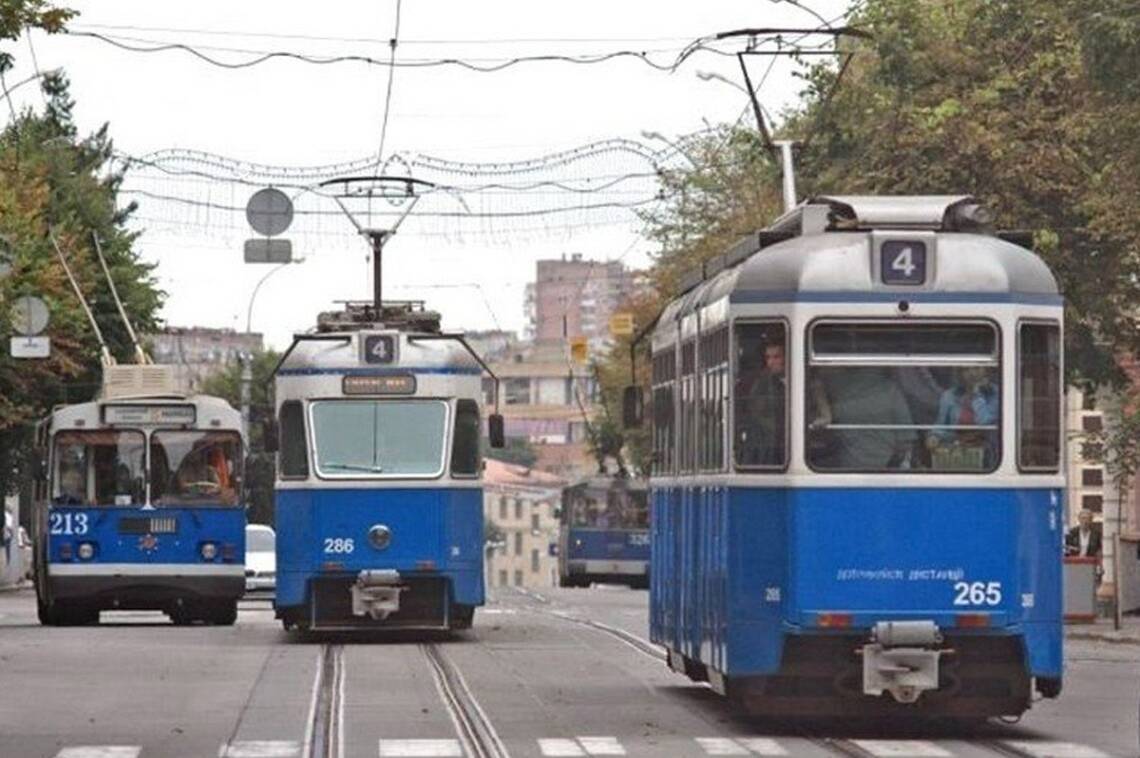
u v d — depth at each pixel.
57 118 145.50
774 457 40.62
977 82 87.69
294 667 57.44
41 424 82.06
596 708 46.28
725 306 41.69
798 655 40.50
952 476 40.34
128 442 79.12
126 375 80.62
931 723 43.31
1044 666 40.44
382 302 75.00
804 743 39.53
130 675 54.84
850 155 91.25
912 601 40.22
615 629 77.06
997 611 40.28
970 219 41.81
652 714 44.94
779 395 40.66
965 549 40.31
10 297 103.88
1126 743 39.66
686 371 46.56
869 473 40.38
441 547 68.62
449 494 68.75
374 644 67.81
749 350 40.91
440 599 69.12
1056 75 86.56
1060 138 86.12
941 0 88.94
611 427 173.62
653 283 138.75
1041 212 87.06
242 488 79.44
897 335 40.50
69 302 110.00
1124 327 88.31
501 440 70.12
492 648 65.75
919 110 86.69
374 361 69.06
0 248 83.56
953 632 40.28
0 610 98.12
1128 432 82.81
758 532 40.69
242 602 115.94
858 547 40.31
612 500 158.00
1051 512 40.59
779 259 40.91
